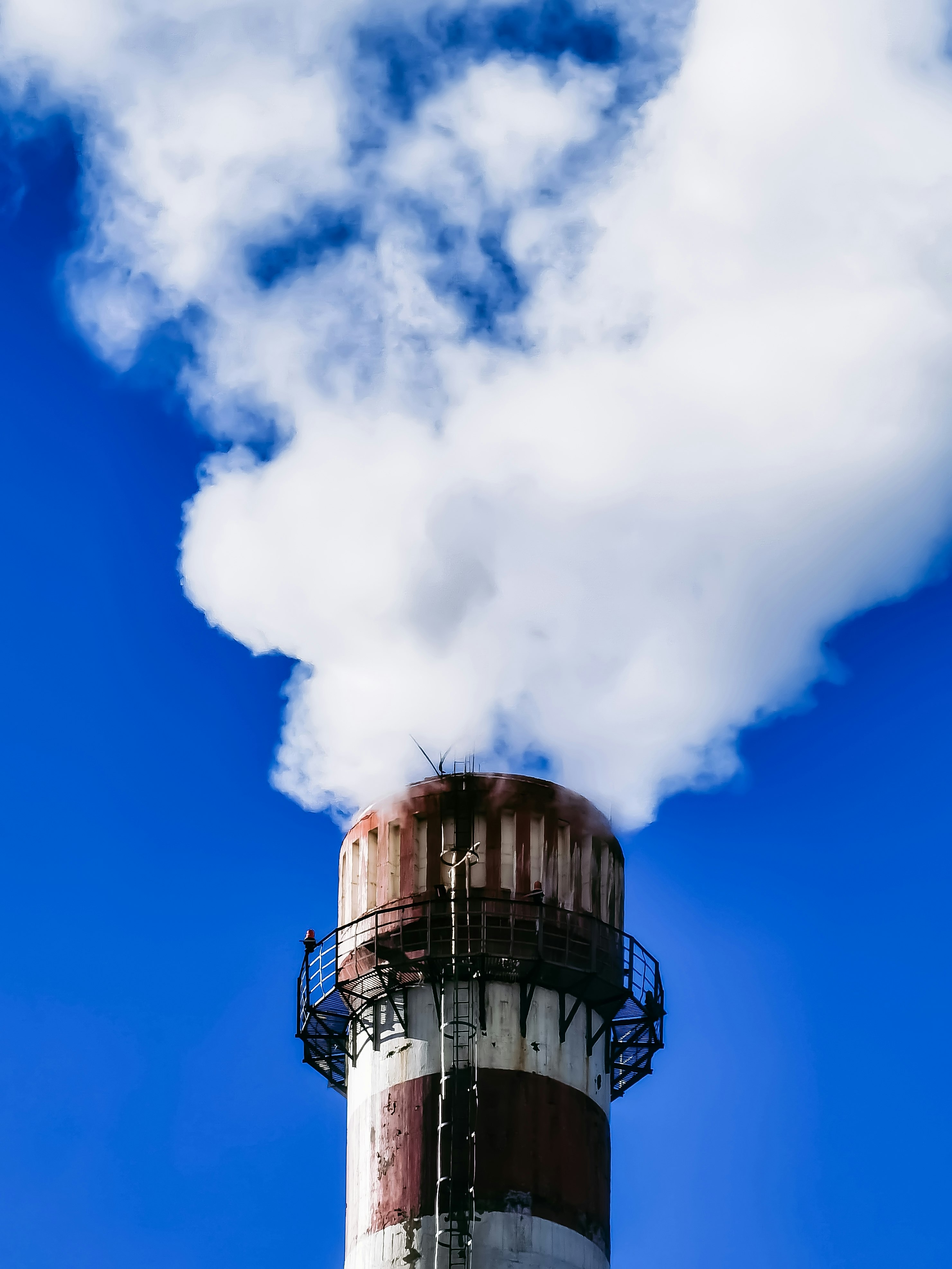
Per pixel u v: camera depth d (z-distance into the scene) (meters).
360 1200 69.81
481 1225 67.88
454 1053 70.12
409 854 73.44
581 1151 70.38
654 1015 73.25
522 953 71.50
